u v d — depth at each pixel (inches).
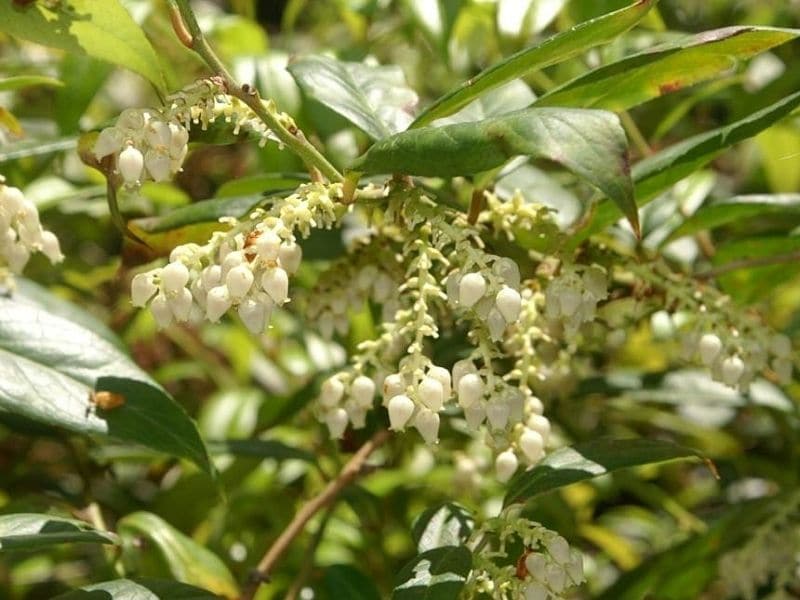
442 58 21.8
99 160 14.8
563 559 14.0
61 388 15.9
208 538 23.0
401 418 14.1
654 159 16.8
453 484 22.2
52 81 18.0
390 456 20.8
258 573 17.8
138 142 14.0
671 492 27.9
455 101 15.1
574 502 26.2
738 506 21.8
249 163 29.3
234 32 24.8
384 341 15.7
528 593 14.0
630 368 26.1
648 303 17.5
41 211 22.2
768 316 25.5
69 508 19.7
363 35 25.6
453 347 18.6
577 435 23.0
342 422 15.8
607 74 15.0
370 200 14.9
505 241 16.8
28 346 16.0
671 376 21.4
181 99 14.4
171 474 24.1
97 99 31.0
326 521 19.6
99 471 22.1
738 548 21.4
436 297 15.2
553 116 13.2
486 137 13.4
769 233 19.5
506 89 18.4
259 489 23.5
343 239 19.7
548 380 19.2
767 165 26.0
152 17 23.9
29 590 25.1
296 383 26.6
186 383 30.7
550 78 23.9
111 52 15.7
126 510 23.0
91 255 29.6
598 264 16.6
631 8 14.3
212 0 35.2
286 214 14.1
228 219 14.3
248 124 15.3
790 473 23.8
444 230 14.4
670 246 21.6
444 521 15.7
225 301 13.6
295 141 15.0
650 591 22.0
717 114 31.0
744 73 23.3
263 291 13.8
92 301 26.8
